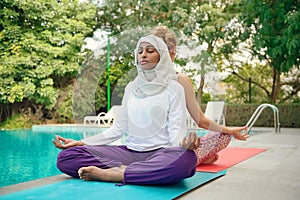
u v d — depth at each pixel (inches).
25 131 349.7
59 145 99.6
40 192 81.8
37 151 206.1
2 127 413.1
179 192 81.7
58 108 449.1
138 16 443.8
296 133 281.3
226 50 450.9
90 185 88.8
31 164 163.2
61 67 439.5
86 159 95.9
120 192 81.5
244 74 530.9
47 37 447.5
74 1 472.4
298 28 315.6
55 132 336.2
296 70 496.4
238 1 406.9
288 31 314.3
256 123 394.3
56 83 464.8
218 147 113.7
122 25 453.7
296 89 511.5
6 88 415.2
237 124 404.5
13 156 187.2
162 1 432.1
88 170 92.3
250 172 109.4
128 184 89.8
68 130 362.3
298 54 336.8
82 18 469.4
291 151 161.6
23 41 429.7
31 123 426.9
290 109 384.8
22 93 414.9
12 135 306.0
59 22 455.5
